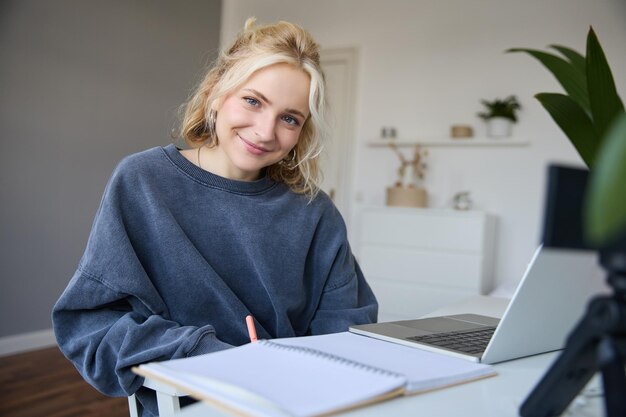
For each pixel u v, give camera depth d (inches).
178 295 36.9
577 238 14.0
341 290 44.3
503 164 149.9
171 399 28.5
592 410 20.7
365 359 24.3
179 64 159.0
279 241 41.3
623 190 8.2
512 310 25.6
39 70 120.0
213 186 40.0
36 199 121.1
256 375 19.2
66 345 32.9
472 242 137.4
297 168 44.6
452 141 151.8
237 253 40.0
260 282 40.3
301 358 21.5
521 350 28.6
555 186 13.7
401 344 29.9
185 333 31.0
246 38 39.7
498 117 145.8
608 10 140.5
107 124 136.7
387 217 147.5
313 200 44.9
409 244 144.6
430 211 142.2
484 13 154.5
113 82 137.9
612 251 12.5
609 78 41.8
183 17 160.7
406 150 162.4
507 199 149.2
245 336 38.6
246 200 40.7
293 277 41.6
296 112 38.3
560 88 145.3
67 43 125.9
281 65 37.1
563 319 28.6
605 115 42.3
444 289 140.4
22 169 117.8
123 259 33.8
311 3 177.6
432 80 160.2
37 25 119.1
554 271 25.1
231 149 39.0
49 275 125.2
